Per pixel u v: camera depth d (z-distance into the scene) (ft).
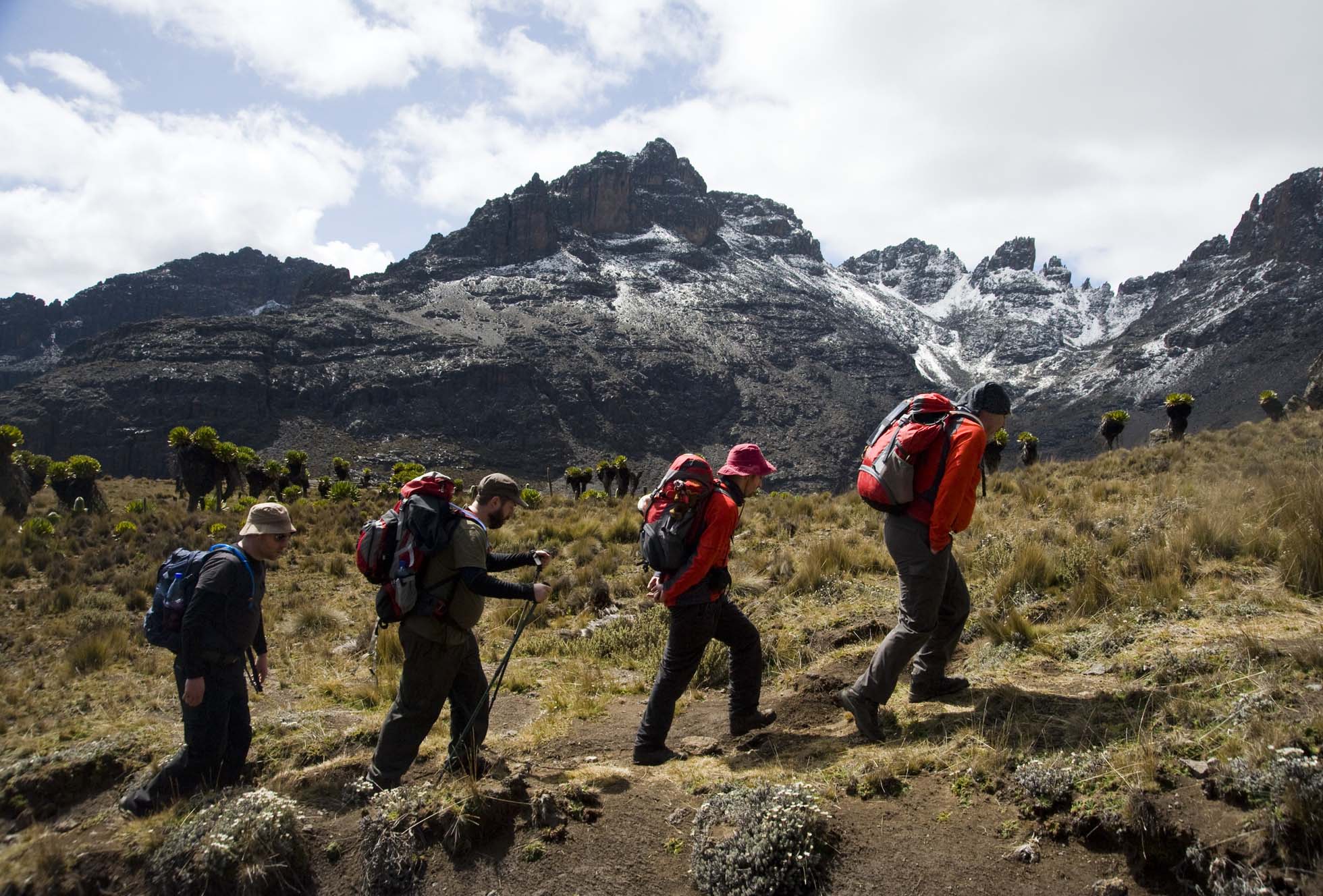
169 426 633.61
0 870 12.51
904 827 11.58
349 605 36.45
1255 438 66.03
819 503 57.47
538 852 12.19
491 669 24.20
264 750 17.39
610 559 39.73
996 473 59.77
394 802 12.92
